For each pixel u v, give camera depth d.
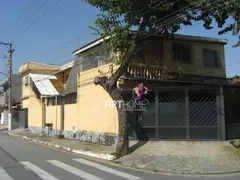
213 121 15.02
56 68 33.84
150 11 13.24
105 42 14.09
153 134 15.48
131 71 16.84
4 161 12.36
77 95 21.95
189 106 15.22
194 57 20.84
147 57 18.48
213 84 16.16
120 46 13.68
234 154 12.83
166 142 14.97
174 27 15.52
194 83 17.58
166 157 12.54
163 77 18.42
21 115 36.38
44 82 31.12
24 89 37.19
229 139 15.11
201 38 21.06
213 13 14.04
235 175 10.41
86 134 20.16
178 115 15.31
